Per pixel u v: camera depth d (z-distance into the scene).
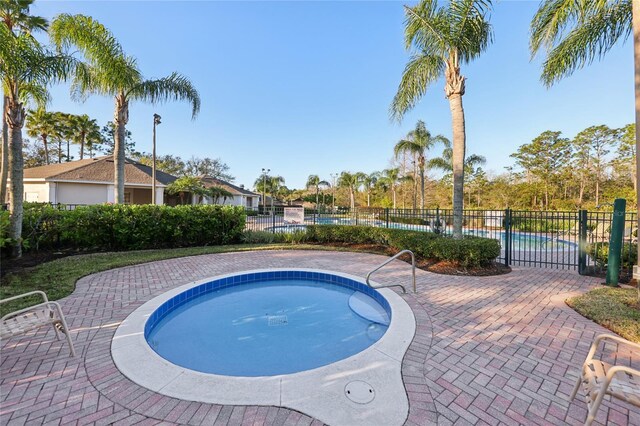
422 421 2.08
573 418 2.12
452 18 6.64
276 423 2.05
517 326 3.71
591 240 8.05
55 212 8.42
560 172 32.03
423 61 7.42
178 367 2.76
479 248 6.56
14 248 7.15
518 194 30.83
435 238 7.68
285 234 12.01
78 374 2.65
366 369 2.73
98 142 33.75
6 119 7.04
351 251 9.74
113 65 9.50
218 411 2.18
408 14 6.98
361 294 5.85
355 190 41.03
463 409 2.21
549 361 2.89
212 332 4.29
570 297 4.71
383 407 2.22
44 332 3.50
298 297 5.79
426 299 4.77
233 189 32.47
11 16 7.47
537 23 6.14
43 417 2.12
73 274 6.05
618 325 3.57
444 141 21.95
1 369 2.72
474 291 5.18
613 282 5.38
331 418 2.10
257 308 5.21
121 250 9.26
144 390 2.42
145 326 3.78
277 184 43.16
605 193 28.05
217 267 7.23
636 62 4.36
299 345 3.93
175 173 42.44
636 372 1.70
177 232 9.97
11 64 6.27
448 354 3.03
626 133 27.58
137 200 24.72
